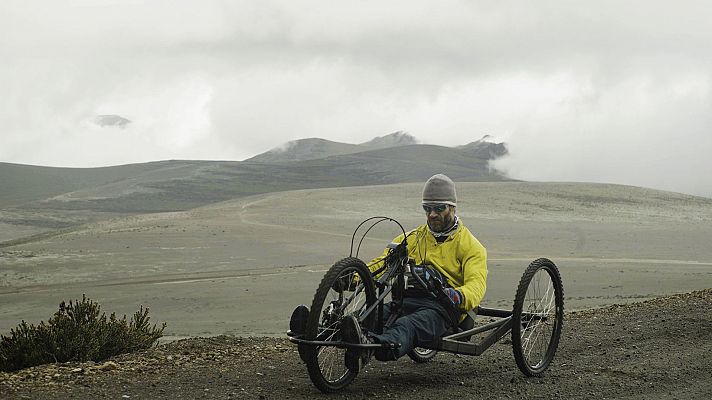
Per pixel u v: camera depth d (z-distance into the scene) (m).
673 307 9.89
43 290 39.19
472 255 6.12
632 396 5.77
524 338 6.49
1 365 7.45
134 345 8.50
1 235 133.50
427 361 6.98
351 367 5.43
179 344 8.76
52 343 7.66
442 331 5.88
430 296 5.94
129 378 5.98
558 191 113.44
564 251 59.03
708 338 7.94
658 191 120.25
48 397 5.30
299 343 5.27
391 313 5.97
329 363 5.98
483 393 5.78
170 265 48.88
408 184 133.75
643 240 68.06
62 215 179.00
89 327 8.09
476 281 5.97
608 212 93.50
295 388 5.73
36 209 189.25
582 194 110.56
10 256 52.94
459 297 5.83
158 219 82.88
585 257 54.88
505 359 7.13
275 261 50.56
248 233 66.56
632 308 10.53
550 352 6.66
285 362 6.82
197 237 63.47
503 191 112.44
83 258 52.12
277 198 108.56
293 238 63.41
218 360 6.99
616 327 8.67
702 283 37.38
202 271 46.12
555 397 5.71
